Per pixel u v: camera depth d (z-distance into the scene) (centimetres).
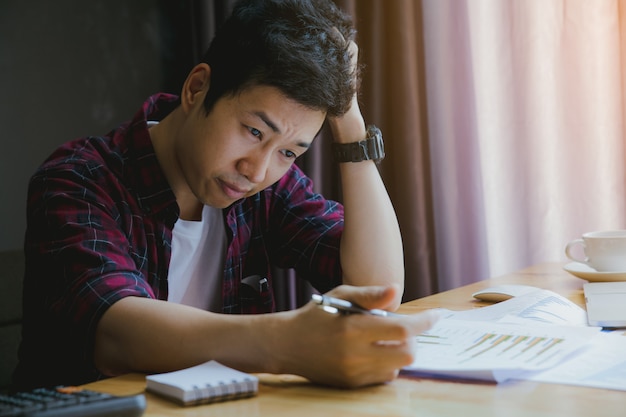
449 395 76
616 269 143
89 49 248
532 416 69
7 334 176
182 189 134
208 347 86
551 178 228
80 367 119
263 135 110
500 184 233
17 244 232
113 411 66
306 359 80
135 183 129
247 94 107
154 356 88
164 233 131
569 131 225
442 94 237
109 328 92
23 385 124
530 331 97
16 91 231
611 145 220
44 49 237
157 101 141
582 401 73
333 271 146
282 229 154
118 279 98
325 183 250
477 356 87
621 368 83
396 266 137
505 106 231
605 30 219
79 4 245
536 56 227
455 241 238
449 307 126
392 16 238
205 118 114
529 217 230
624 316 107
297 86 105
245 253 148
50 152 239
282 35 107
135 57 259
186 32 268
